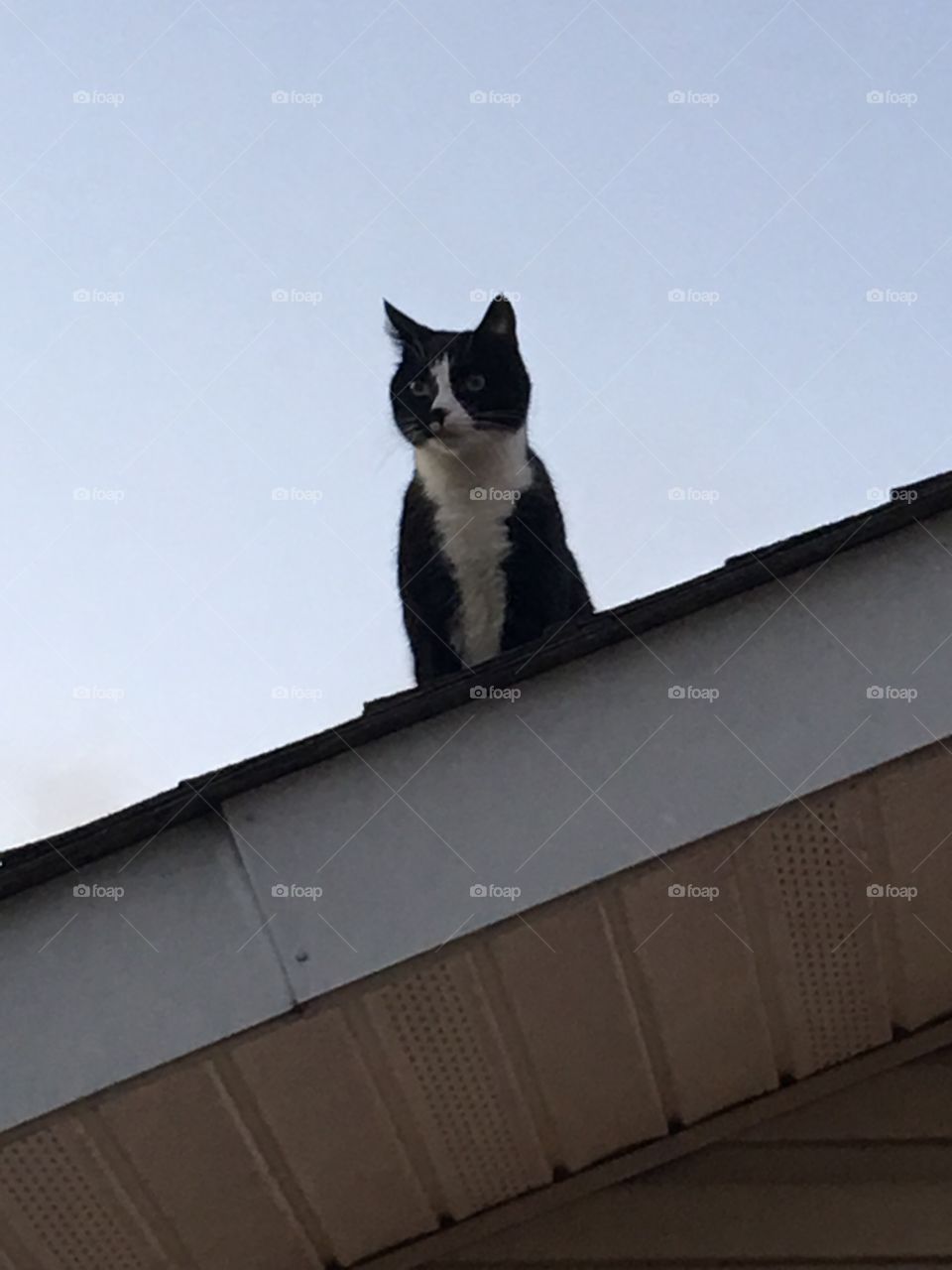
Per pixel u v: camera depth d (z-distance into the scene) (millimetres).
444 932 2428
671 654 2596
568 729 2553
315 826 2512
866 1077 3176
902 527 2656
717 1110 3148
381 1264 3066
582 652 2602
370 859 2482
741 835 2523
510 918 2438
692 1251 2998
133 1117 2527
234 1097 2594
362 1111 2742
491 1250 3057
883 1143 3094
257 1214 2873
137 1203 2736
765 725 2533
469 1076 2770
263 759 2539
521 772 2527
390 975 2439
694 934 2713
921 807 2631
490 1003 2646
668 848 2459
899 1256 2951
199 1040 2398
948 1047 3203
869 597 2613
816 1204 3029
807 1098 3156
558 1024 2766
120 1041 2410
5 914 2504
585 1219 3061
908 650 2566
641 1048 2904
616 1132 3072
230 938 2449
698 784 2496
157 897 2492
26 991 2449
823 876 2727
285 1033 2479
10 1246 2748
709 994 2873
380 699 2676
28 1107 2391
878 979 3025
